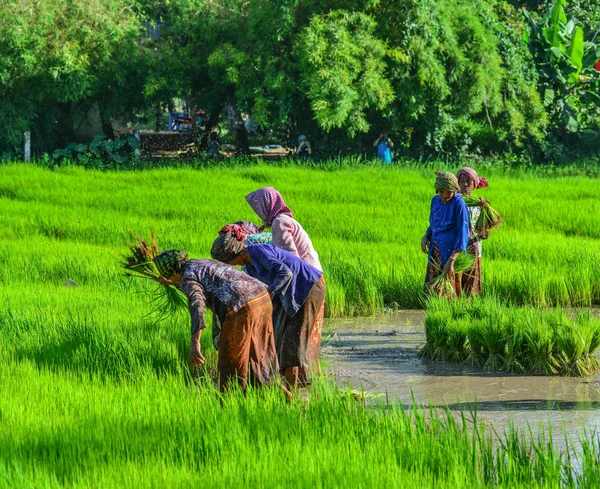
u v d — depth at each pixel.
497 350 18.38
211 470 10.27
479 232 22.25
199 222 38.09
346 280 25.69
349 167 60.69
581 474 11.19
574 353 17.75
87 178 53.47
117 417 12.45
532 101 71.56
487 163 68.94
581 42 72.69
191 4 70.44
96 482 9.88
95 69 68.31
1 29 63.62
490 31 70.62
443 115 68.69
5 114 66.06
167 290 16.09
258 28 67.00
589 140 76.62
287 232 16.67
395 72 66.56
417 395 16.17
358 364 18.83
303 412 12.84
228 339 14.44
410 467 10.51
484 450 11.04
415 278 26.27
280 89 66.50
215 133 72.75
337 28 64.25
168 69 69.81
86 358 16.44
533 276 25.89
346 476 9.90
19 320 19.70
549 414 14.73
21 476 9.84
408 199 45.22
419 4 65.75
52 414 12.90
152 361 16.73
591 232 37.75
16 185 49.88
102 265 29.05
